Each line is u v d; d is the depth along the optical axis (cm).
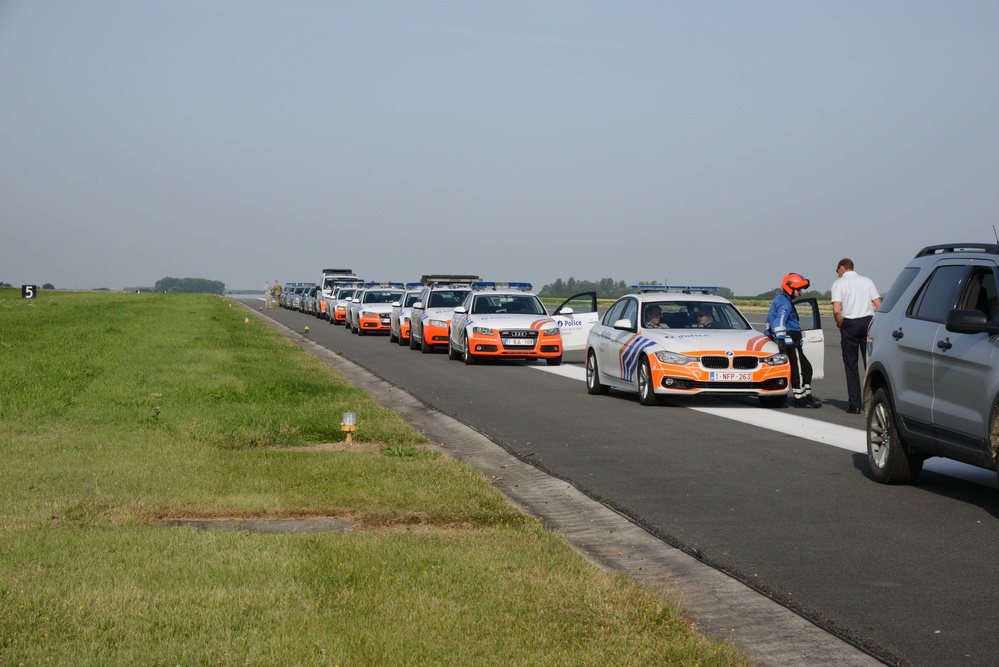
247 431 1245
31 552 680
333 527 792
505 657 503
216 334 3322
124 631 534
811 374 1628
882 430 1011
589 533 816
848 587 659
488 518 826
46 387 1723
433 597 596
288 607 575
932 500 928
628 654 509
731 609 614
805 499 933
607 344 1778
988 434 834
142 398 1592
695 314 1738
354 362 2583
